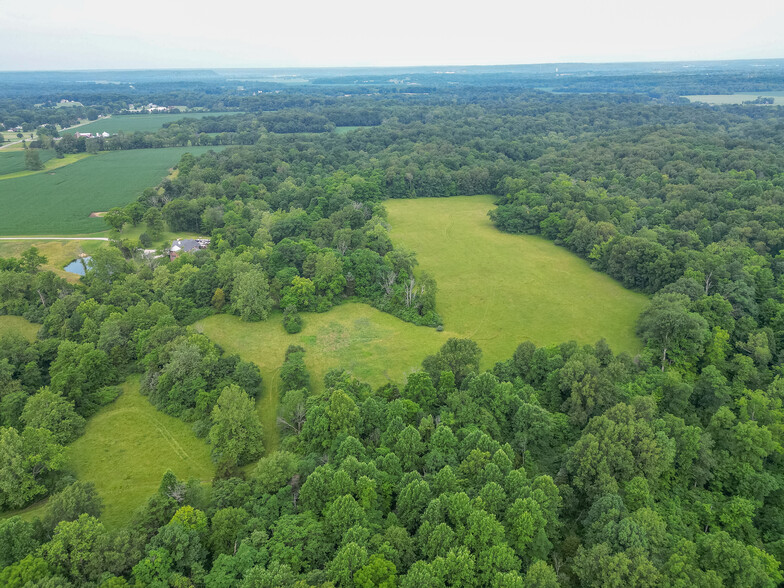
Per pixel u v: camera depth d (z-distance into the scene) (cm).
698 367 10231
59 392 9231
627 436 7119
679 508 6862
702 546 6006
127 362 10838
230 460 8062
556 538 6431
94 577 5684
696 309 11225
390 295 13525
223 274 13362
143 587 5538
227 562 5684
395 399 9025
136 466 8394
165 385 9756
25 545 5969
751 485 7138
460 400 8294
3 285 12838
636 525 5844
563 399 8869
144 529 6353
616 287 14600
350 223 17512
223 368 10194
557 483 7225
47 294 13100
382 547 5747
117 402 9925
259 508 6619
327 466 6862
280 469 7119
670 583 5403
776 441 7662
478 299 13988
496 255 17000
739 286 11694
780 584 5881
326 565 5750
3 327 12306
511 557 5662
